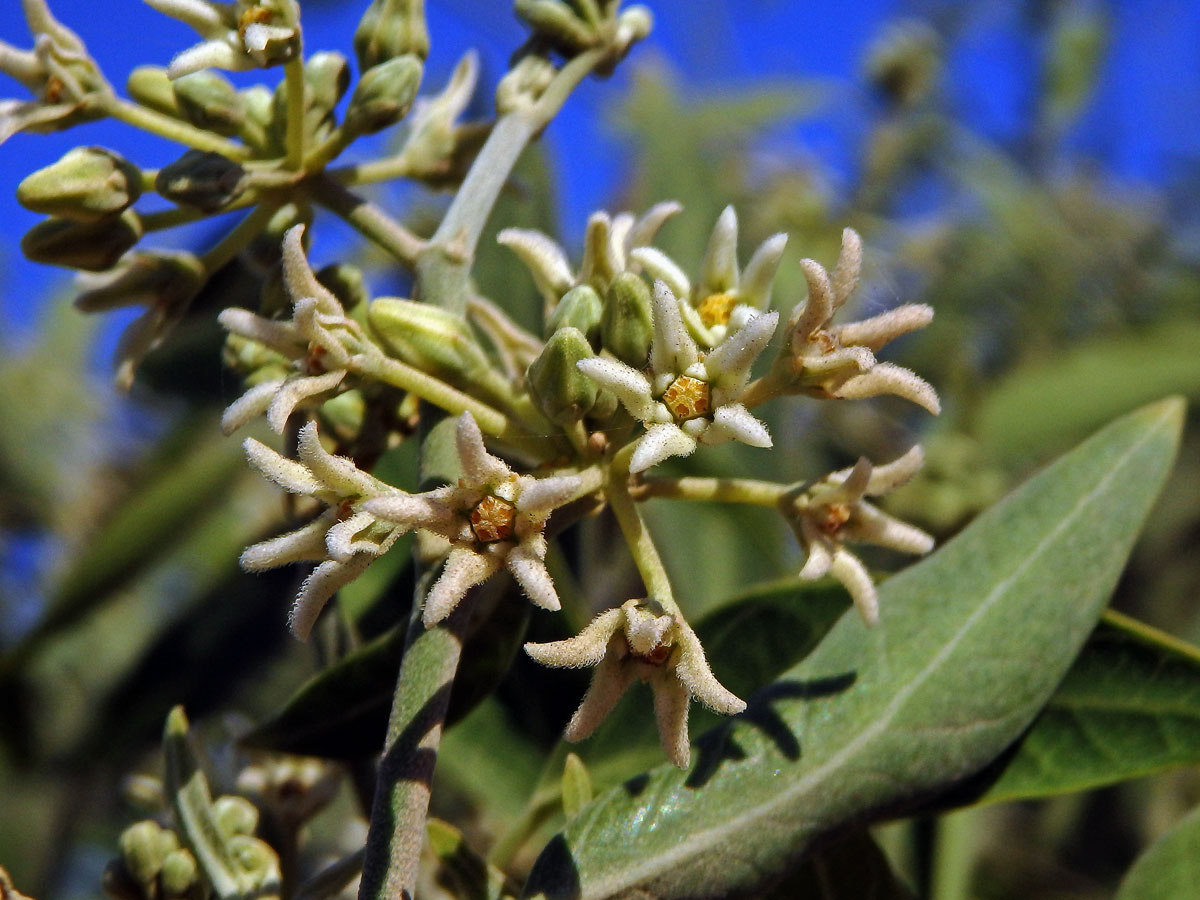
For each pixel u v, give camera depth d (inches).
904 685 2.9
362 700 3.2
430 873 3.3
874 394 2.6
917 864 3.8
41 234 2.9
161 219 3.1
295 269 2.6
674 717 2.4
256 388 2.6
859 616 3.0
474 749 3.8
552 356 2.6
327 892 2.8
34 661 4.7
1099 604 3.0
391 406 3.1
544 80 3.2
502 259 4.6
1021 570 3.0
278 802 3.4
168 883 2.9
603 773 3.5
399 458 4.1
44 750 4.7
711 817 2.7
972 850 4.1
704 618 3.4
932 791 2.8
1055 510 3.1
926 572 3.1
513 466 3.5
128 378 3.1
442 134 3.3
